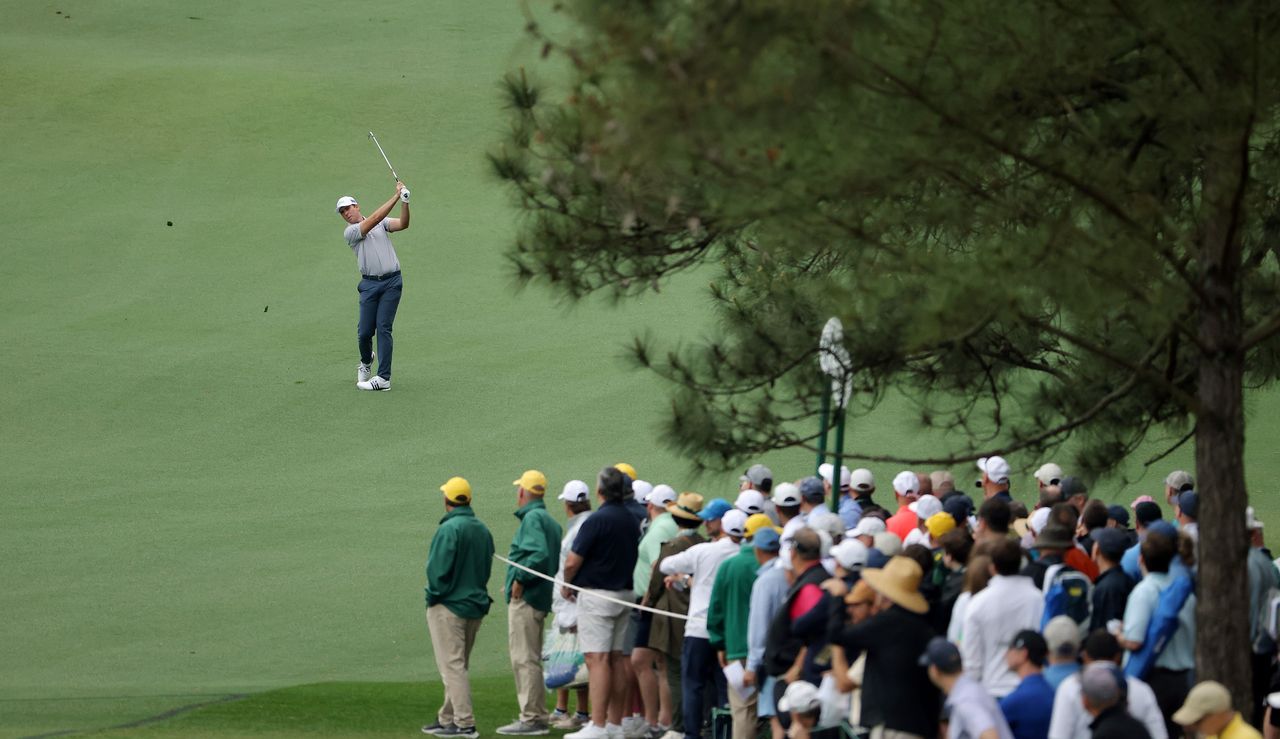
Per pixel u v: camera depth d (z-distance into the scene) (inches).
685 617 1558.8
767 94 999.0
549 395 3270.2
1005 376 1697.8
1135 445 1690.5
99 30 6304.1
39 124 5147.6
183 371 3371.1
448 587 1653.5
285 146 5088.6
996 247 1190.3
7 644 2037.4
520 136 1376.7
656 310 3895.2
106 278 4028.1
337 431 3053.6
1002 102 1211.2
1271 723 1412.4
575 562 1635.1
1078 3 1179.9
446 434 3038.9
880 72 1121.4
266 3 6761.8
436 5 6786.4
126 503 2650.1
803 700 1226.0
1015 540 1245.1
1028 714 1124.5
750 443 1435.8
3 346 3516.2
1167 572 1293.1
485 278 4131.4
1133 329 1562.5
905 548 1332.4
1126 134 1266.0
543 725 1699.1
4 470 2812.5
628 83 999.6
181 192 4704.7
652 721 1651.1
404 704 1802.4
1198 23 1133.7
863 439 3016.7
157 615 2159.2
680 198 1264.8
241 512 2613.2
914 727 1170.0
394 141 5177.2
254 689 1861.5
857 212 1232.2
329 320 3762.3
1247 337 1275.8
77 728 1606.8
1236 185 1218.6
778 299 1486.2
